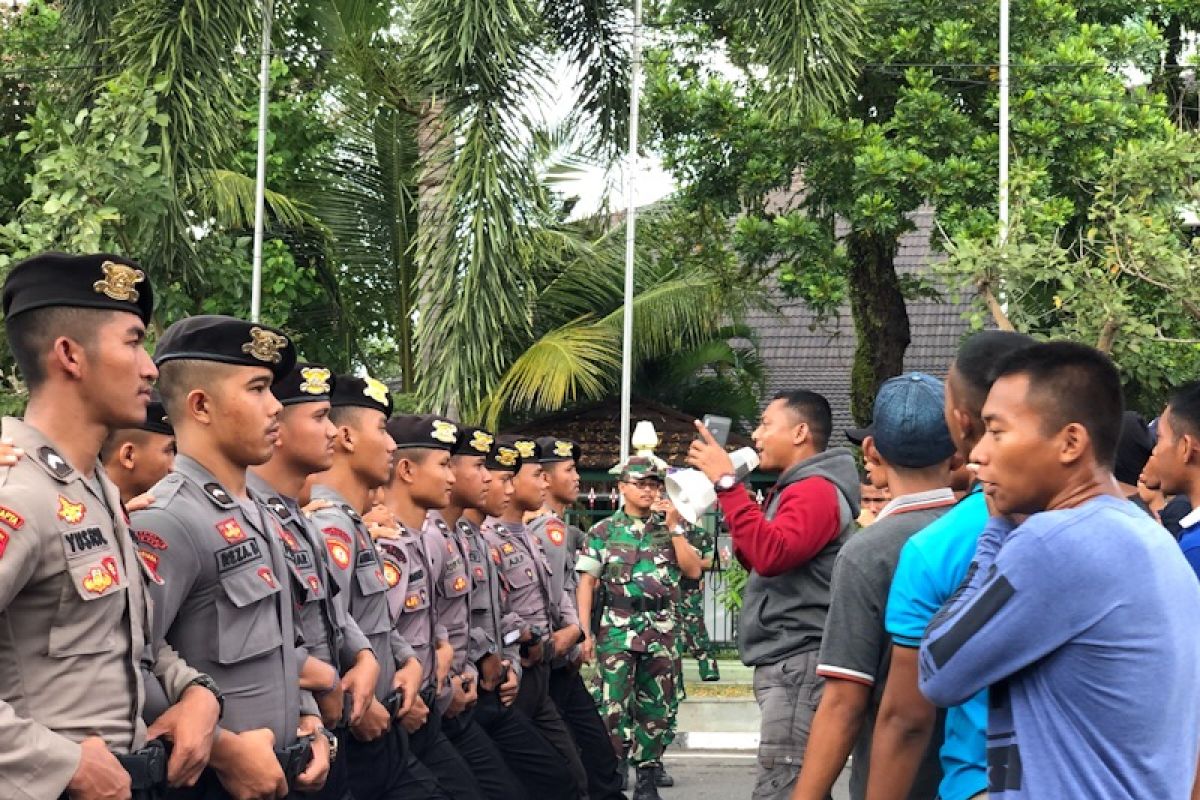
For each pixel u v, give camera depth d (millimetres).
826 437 5621
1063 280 12617
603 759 8453
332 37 17047
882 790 3650
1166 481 5316
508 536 8117
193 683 4008
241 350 4426
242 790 4184
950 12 16078
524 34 12758
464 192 12625
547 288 18016
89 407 3670
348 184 18516
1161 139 15469
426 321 12781
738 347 21656
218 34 13164
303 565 4840
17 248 12312
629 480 9328
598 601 9352
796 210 16234
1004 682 3066
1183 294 12492
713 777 10281
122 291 3701
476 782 6285
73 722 3518
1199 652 3031
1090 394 3111
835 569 4027
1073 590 2945
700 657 10531
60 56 16797
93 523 3613
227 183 17422
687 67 17328
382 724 5422
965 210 15281
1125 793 2908
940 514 4023
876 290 17719
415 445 6441
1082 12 17172
